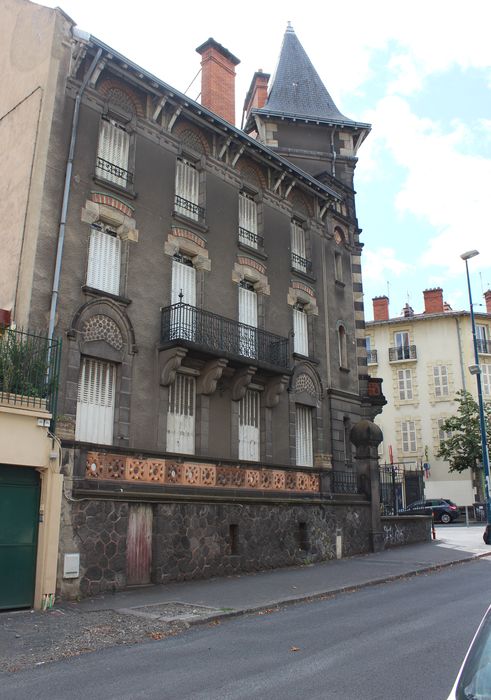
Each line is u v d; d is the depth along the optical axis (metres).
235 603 11.19
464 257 27.22
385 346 47.53
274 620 9.93
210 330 17.25
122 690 6.30
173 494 14.38
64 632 9.05
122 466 13.64
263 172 21.08
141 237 16.17
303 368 20.89
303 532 18.02
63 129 14.81
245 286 19.67
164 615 10.10
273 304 20.28
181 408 16.39
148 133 17.03
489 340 45.78
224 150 19.22
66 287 14.14
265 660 7.34
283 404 19.70
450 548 21.19
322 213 23.59
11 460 10.98
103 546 12.72
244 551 15.87
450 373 45.16
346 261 24.69
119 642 8.54
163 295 16.42
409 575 15.29
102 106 15.88
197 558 14.61
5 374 11.21
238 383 17.55
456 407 44.41
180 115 17.91
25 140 15.13
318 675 6.62
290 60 29.33
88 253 14.85
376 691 6.02
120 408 14.74
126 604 11.27
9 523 11.00
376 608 10.68
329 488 19.47
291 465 18.16
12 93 16.17
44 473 11.54
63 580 11.79
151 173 16.88
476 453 39.66
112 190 15.66
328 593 12.50
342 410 22.34
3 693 6.32
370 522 20.64
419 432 45.12
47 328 13.52
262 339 18.94
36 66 15.49
